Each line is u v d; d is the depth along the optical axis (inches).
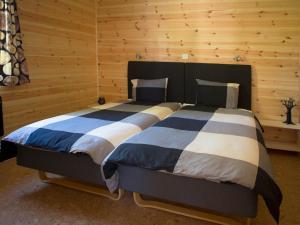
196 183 67.2
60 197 86.0
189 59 149.9
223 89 133.5
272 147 131.5
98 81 175.2
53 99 138.6
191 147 71.8
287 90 134.3
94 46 169.6
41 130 85.4
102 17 166.7
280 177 104.3
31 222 72.8
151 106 130.6
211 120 103.3
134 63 160.2
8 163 110.7
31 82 123.8
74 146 76.0
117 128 88.2
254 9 133.6
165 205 80.1
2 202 82.3
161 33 154.0
